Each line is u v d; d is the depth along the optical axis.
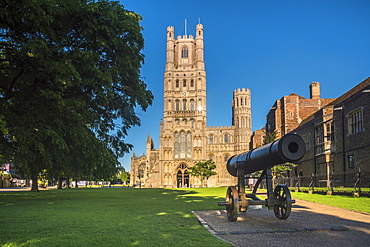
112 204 17.72
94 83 19.62
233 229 9.32
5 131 11.85
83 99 21.66
